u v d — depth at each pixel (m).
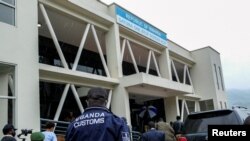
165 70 23.03
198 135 7.61
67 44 19.91
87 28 16.48
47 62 18.25
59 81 14.26
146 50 22.52
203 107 29.30
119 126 3.02
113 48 17.77
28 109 11.28
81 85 15.51
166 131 9.48
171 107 22.39
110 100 17.22
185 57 28.00
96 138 2.98
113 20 17.92
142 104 24.14
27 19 12.11
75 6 15.53
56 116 13.81
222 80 31.50
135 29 19.62
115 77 17.47
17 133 10.62
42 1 13.98
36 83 11.87
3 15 11.31
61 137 12.55
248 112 8.47
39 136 6.43
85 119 3.12
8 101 11.09
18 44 11.48
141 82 16.70
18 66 11.29
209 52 29.72
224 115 7.63
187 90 21.92
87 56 21.28
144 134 8.16
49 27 14.14
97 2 17.73
